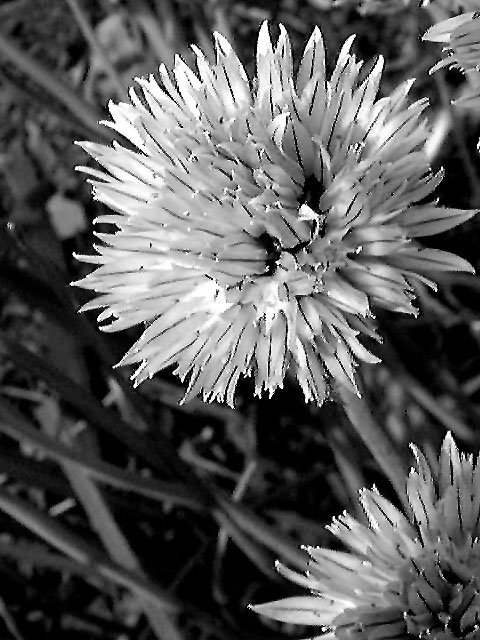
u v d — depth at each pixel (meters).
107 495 0.15
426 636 0.10
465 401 0.14
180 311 0.10
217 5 0.16
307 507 0.16
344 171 0.10
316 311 0.10
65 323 0.14
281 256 0.10
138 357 0.10
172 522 0.16
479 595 0.10
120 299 0.10
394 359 0.13
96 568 0.12
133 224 0.10
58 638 0.16
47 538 0.12
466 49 0.11
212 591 0.15
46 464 0.14
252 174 0.10
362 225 0.10
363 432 0.11
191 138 0.10
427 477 0.10
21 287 0.13
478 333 0.16
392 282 0.10
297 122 0.10
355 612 0.10
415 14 0.15
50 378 0.13
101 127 0.15
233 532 0.14
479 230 0.16
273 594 0.15
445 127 0.14
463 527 0.10
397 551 0.10
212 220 0.10
